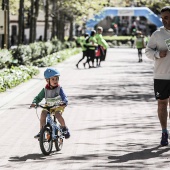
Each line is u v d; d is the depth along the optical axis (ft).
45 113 69.46
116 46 548.72
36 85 157.79
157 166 62.95
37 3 274.98
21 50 213.25
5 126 90.12
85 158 67.21
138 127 89.66
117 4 477.77
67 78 185.98
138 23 613.11
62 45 368.27
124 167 62.49
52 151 71.46
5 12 195.11
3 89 137.49
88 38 239.91
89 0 374.02
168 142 77.30
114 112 107.14
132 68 242.37
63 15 414.00
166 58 73.67
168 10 73.26
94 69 232.94
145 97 132.67
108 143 76.43
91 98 130.41
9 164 64.28
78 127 89.35
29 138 79.82
